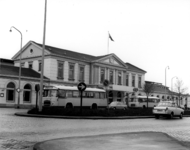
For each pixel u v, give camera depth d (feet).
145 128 52.44
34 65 167.94
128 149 24.79
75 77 174.70
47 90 112.06
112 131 44.68
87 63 183.52
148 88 225.35
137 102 173.27
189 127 57.98
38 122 56.54
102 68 188.65
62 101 111.45
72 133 40.16
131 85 218.59
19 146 28.40
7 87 140.26
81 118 74.33
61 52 174.19
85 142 28.60
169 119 87.20
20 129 42.93
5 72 141.49
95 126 52.37
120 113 89.35
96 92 127.03
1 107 135.23
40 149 24.52
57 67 164.04
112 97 194.39
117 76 201.36
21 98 145.48
